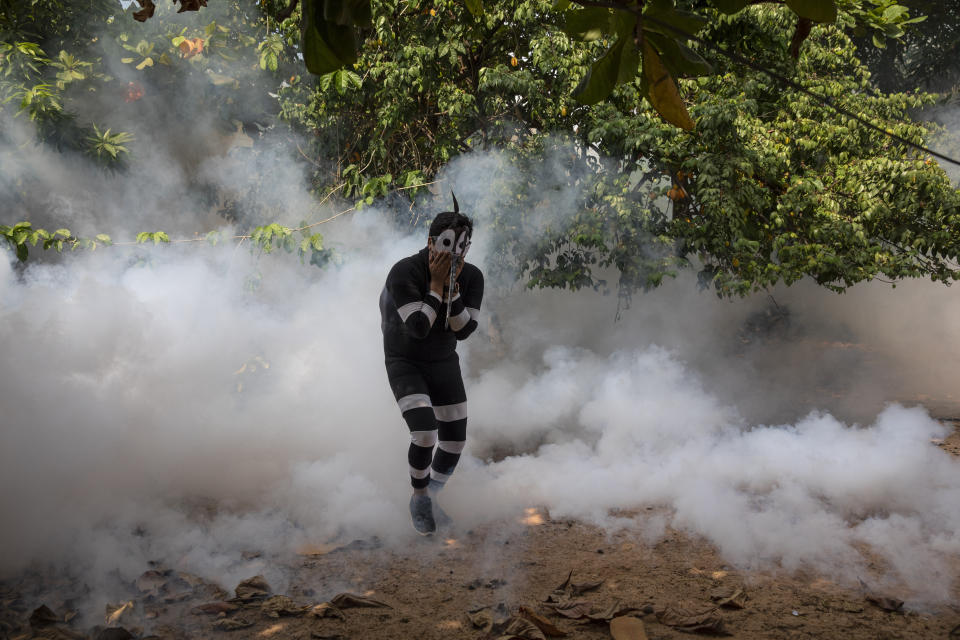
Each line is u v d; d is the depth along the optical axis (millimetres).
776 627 3000
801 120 5703
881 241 5852
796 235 5777
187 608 3170
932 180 5246
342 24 1487
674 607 3143
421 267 3777
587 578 3449
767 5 5277
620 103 5660
